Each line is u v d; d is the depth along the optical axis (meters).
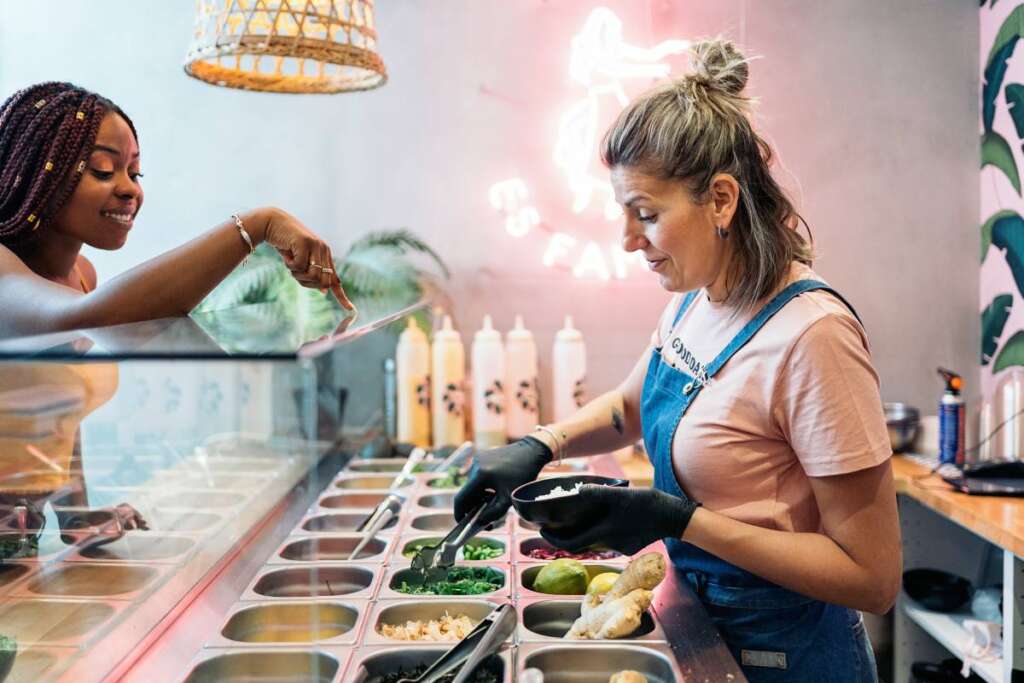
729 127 1.65
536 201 4.16
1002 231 3.89
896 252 4.12
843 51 4.08
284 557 1.96
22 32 4.04
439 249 4.18
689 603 1.84
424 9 4.11
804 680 1.83
